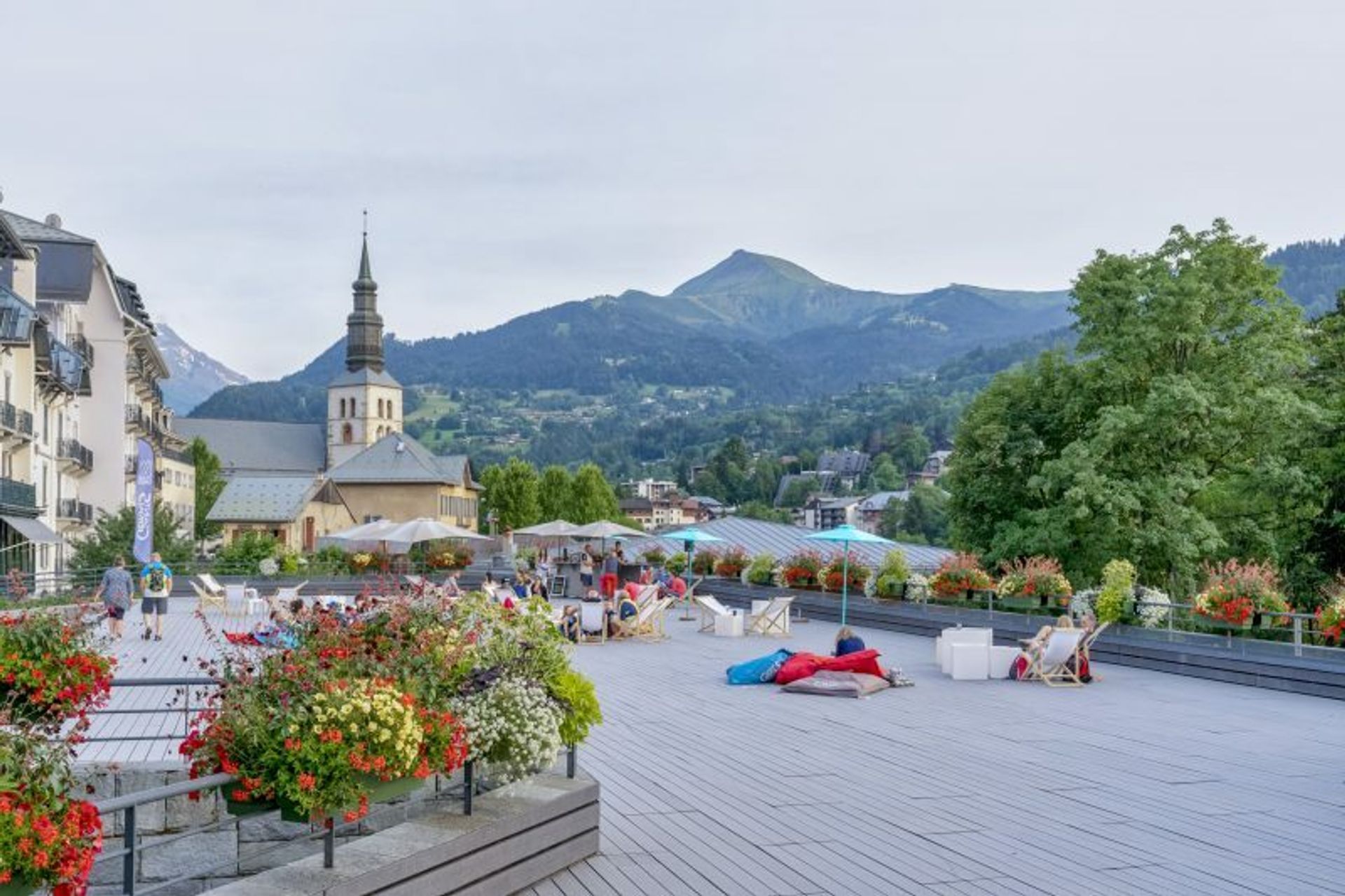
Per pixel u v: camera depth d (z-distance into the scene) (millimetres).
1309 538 38125
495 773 8555
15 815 5219
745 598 36688
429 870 7082
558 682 9016
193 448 103812
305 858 6902
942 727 14820
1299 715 15969
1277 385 39438
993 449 43188
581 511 120750
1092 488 37406
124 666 21078
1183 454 39906
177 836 6438
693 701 17047
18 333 40812
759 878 8242
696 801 10633
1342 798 10844
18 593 15539
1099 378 41688
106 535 43719
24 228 54656
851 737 14062
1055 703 16984
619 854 8891
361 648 7836
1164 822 9914
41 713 10289
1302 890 8047
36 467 47219
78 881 5477
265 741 6711
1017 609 26016
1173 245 40625
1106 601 22359
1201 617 20531
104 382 62062
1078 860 8727
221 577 43094
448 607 9008
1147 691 18406
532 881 8094
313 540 92188
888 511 175750
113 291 62250
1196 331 39000
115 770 8969
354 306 153875
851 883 8141
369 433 151500
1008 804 10570
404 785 7289
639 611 27219
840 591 32125
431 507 100438
